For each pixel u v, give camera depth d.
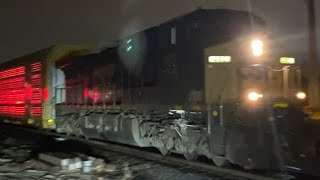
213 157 10.82
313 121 9.53
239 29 10.91
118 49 15.38
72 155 11.84
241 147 9.67
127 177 10.06
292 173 9.63
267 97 10.12
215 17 11.25
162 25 12.81
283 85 10.43
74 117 18.50
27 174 10.71
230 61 10.50
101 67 16.58
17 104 23.94
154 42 13.10
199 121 11.12
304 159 9.70
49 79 20.59
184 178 9.75
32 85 22.02
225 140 10.09
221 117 10.30
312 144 9.50
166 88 12.41
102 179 9.98
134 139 13.80
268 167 9.51
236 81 10.32
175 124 11.89
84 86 17.89
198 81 11.22
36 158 12.68
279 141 9.68
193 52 11.48
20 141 18.08
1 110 26.83
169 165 11.27
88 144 16.23
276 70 10.41
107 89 16.00
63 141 17.47
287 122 9.77
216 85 10.64
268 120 9.80
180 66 11.86
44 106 20.56
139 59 13.90
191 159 11.57
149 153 12.84
